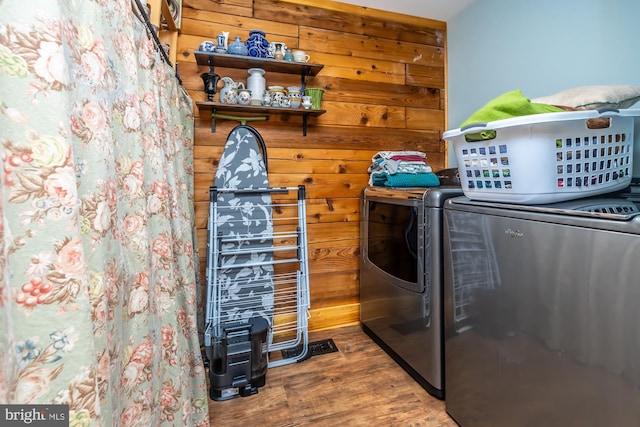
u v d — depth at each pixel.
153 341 0.86
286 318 2.07
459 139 1.16
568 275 0.83
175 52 1.72
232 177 1.88
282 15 2.03
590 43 1.44
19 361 0.41
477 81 2.13
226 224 1.85
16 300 0.41
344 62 2.18
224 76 1.91
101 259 0.56
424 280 1.48
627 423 0.72
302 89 2.01
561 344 0.86
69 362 0.45
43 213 0.43
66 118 0.45
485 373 1.14
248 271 1.87
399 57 2.32
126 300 0.72
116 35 0.72
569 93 1.17
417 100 2.37
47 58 0.43
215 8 1.89
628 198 0.98
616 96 1.05
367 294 2.08
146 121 0.92
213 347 1.50
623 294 0.72
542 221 0.90
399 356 1.74
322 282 2.19
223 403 1.46
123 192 0.73
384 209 1.84
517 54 1.82
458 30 2.29
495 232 1.07
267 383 1.60
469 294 1.20
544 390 0.91
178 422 1.00
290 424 1.33
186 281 1.24
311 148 2.12
